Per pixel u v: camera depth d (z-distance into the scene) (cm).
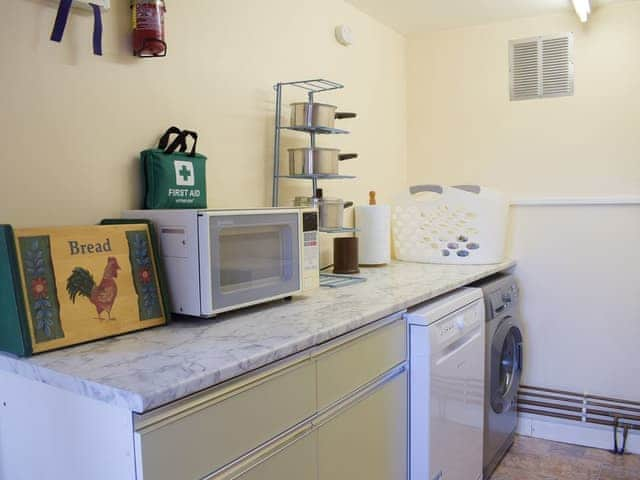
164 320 135
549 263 288
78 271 119
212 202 183
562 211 283
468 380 207
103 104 146
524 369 298
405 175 322
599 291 277
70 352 112
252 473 111
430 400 175
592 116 273
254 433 111
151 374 97
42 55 131
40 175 131
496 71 296
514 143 293
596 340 279
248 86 199
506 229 277
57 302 114
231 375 103
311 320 141
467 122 306
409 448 178
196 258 133
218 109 185
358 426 149
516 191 294
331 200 211
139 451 88
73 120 138
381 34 294
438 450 182
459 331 194
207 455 100
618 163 269
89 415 96
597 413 276
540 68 284
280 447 119
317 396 131
